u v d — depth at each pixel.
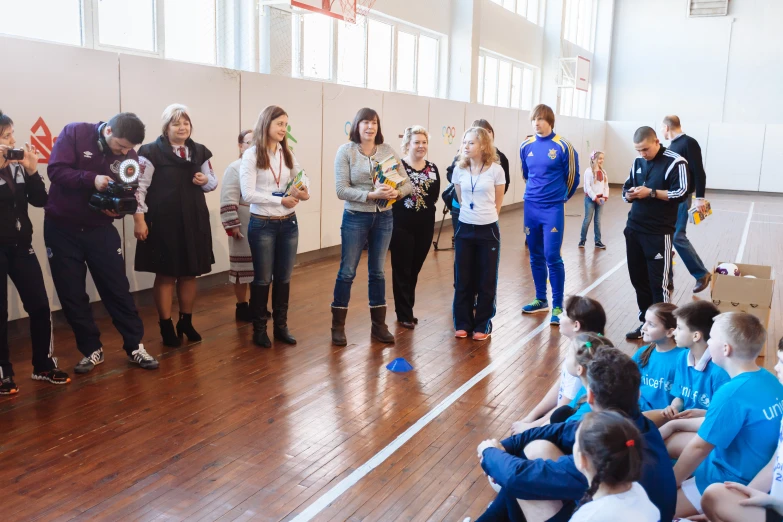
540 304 5.48
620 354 2.05
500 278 6.75
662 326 2.80
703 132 17.55
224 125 5.77
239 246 4.73
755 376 2.22
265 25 6.96
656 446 1.99
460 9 11.24
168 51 6.33
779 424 2.19
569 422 2.18
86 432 3.07
